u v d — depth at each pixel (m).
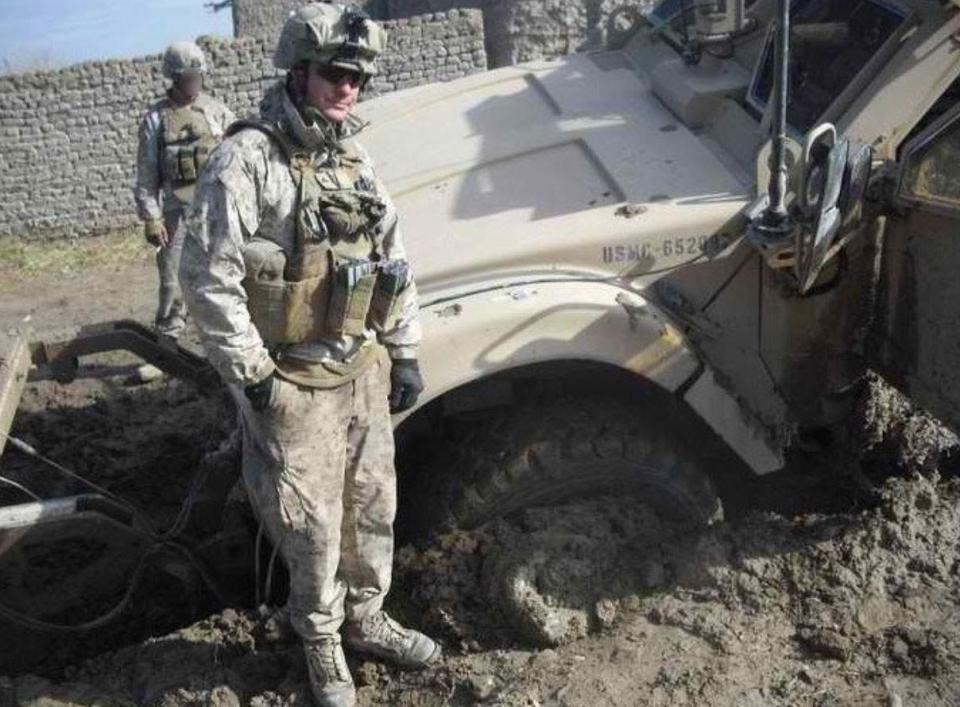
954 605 3.36
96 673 3.50
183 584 3.90
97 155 10.45
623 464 3.56
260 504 3.03
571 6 12.69
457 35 11.08
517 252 3.50
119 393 5.89
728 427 3.51
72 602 3.58
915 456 4.03
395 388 3.13
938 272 3.38
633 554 3.52
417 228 3.68
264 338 2.87
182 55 6.14
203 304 2.70
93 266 9.49
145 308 8.27
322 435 2.97
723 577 3.47
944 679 3.12
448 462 3.60
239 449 3.61
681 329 3.55
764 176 3.48
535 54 12.83
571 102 4.32
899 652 3.21
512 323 3.31
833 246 3.42
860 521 3.62
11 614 3.48
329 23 2.66
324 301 2.86
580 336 3.35
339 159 2.85
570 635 3.39
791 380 3.71
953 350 3.38
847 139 3.21
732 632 3.33
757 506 3.99
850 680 3.16
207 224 2.68
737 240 3.54
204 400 5.72
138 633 3.85
